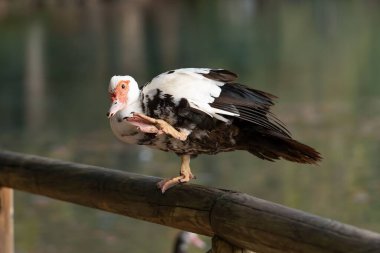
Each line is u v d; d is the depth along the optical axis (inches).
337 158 504.1
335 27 1422.2
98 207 180.1
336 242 126.6
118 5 2034.9
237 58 1068.5
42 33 1448.1
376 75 858.1
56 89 880.9
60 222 403.9
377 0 1962.4
